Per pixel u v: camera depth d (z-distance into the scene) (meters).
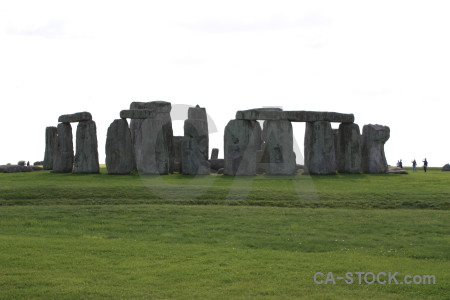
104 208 26.61
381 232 22.36
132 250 18.94
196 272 16.44
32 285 15.14
